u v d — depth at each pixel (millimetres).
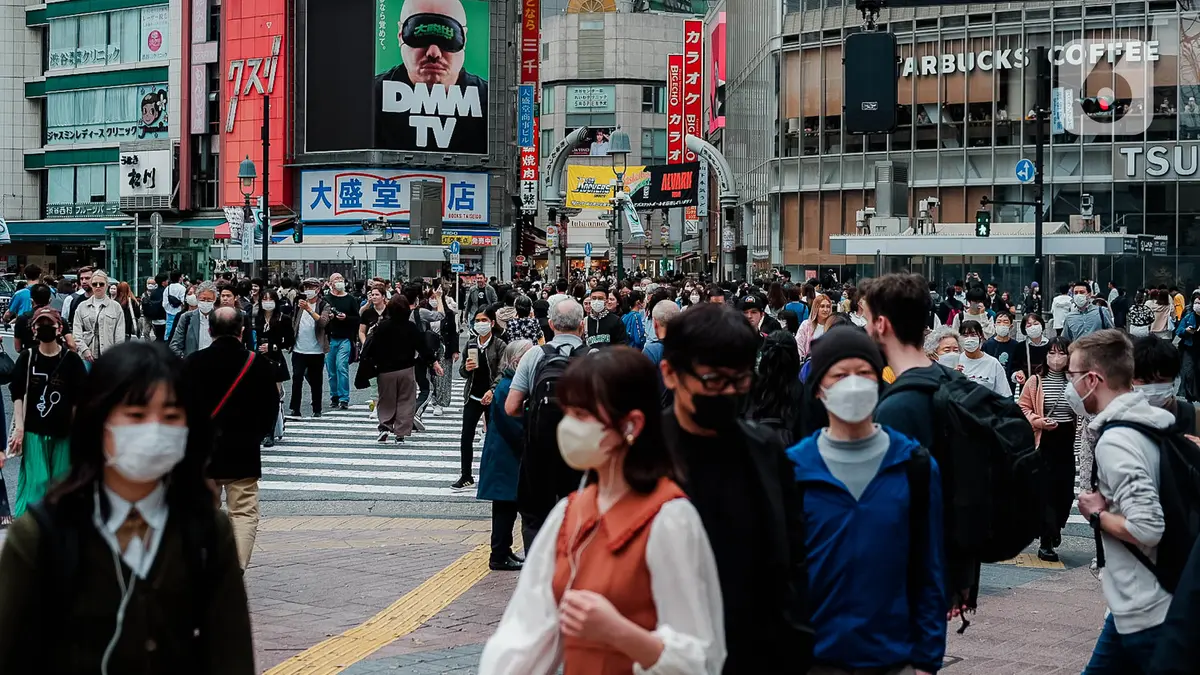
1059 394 11719
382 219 68562
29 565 3379
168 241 45406
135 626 3439
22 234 81938
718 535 4031
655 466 3738
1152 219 54812
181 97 76125
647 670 3562
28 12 83688
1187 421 6094
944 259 42219
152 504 3535
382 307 24344
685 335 4062
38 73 84375
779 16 63969
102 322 20141
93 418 3422
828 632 4664
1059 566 11281
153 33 78000
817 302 14977
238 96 72250
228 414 9281
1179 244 54438
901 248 42656
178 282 27891
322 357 22953
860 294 5719
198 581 3574
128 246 45719
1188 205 54312
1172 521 5355
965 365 11156
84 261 85688
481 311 15570
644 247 123875
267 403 9469
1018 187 57188
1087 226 45250
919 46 58969
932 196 59031
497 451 10727
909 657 4691
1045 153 56406
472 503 14758
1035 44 56531
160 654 3479
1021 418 5590
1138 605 5426
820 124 62844
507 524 10750
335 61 68875
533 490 9469
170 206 76938
